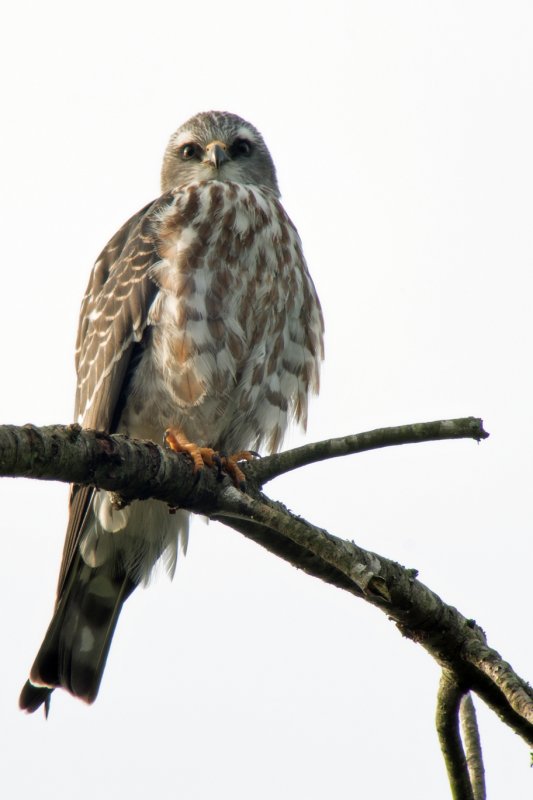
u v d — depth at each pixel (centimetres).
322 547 726
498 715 802
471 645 785
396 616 793
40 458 673
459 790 810
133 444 745
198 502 795
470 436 787
